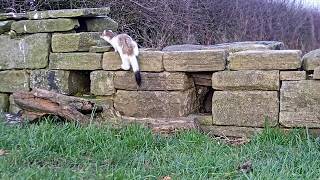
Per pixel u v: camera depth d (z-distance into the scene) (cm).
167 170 194
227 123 256
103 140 227
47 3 452
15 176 171
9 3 431
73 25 286
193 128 249
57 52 288
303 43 696
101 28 304
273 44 306
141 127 243
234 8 624
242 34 609
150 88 268
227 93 255
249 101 251
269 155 214
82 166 197
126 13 496
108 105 269
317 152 209
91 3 467
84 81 298
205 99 285
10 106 304
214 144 233
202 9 580
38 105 254
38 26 291
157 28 518
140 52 268
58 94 259
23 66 297
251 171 189
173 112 265
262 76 247
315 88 239
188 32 535
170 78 263
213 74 257
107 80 276
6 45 300
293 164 195
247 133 253
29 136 221
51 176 174
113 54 273
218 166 195
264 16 666
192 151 221
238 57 251
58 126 242
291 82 244
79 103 257
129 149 219
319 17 763
